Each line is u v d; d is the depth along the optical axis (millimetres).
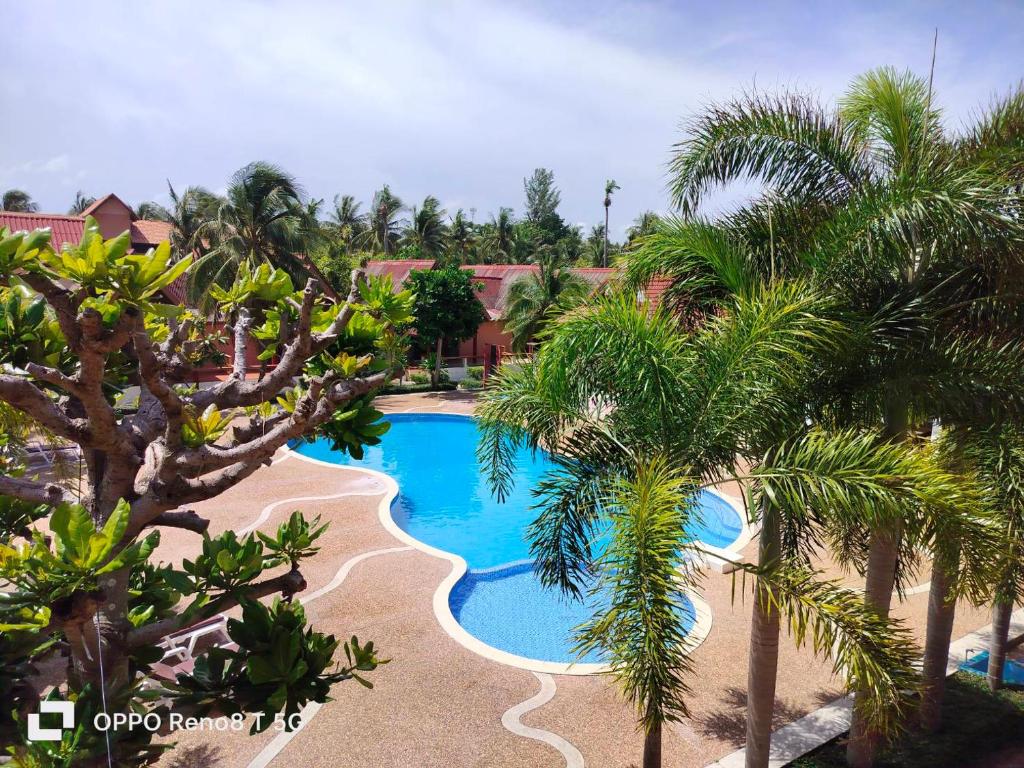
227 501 16562
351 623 10969
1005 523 6535
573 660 10609
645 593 5051
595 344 6055
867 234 6023
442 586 12312
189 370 4465
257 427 4305
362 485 18094
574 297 6754
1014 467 6586
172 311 2980
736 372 6141
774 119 6914
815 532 7918
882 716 5410
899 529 6125
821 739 8383
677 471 5828
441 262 41688
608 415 6785
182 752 7871
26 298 3928
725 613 11555
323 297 5023
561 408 6488
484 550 16094
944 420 6641
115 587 3617
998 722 8734
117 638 3604
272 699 3438
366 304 4867
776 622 6977
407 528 17453
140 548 3512
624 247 8078
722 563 13000
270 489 17594
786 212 7301
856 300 6633
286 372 4141
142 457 3754
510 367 7109
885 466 5445
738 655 10250
